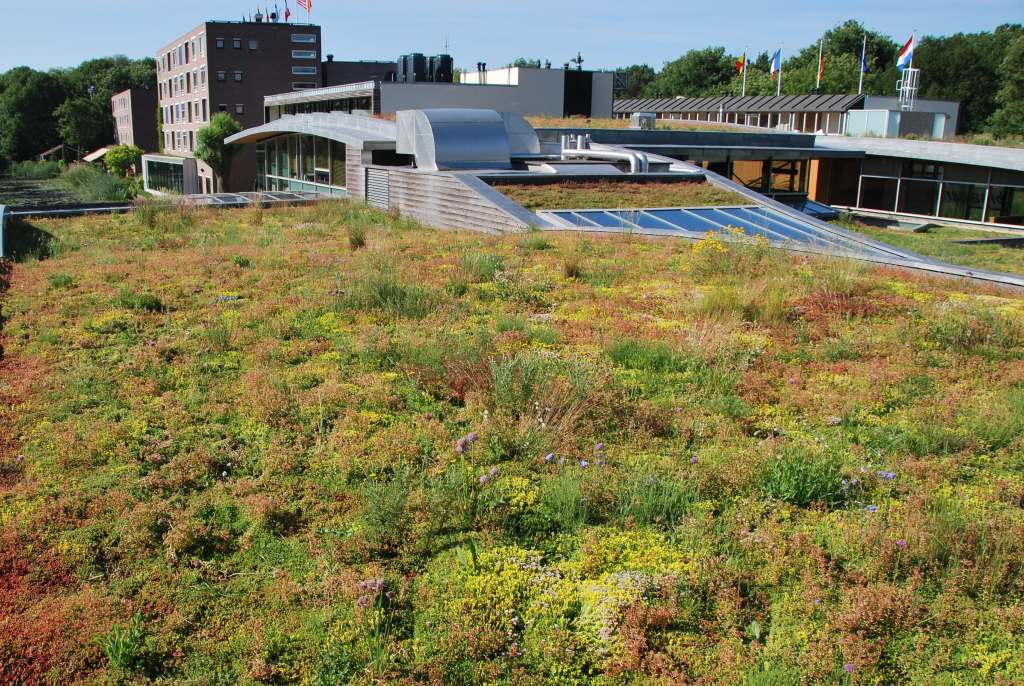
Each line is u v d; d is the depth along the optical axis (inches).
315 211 855.7
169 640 147.4
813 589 161.9
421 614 156.3
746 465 209.8
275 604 158.6
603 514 192.1
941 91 2856.8
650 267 466.0
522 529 186.4
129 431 230.8
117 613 153.5
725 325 335.6
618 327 336.8
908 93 1691.7
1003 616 155.0
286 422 239.9
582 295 395.9
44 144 3870.6
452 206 807.7
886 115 1542.8
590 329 335.6
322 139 1250.0
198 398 255.4
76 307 362.3
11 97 3752.5
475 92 1568.7
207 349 306.0
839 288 398.0
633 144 1267.2
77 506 188.9
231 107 2432.3
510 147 1041.5
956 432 233.8
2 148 3772.1
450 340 309.9
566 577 168.4
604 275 442.9
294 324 338.6
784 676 139.8
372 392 259.6
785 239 532.7
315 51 2529.5
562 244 544.1
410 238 612.1
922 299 391.9
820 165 1531.7
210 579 166.7
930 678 140.8
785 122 1900.8
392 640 147.4
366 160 1039.0
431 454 220.8
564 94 1769.2
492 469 197.3
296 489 202.5
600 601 159.5
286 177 1454.2
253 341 318.7
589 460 217.5
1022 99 2266.2
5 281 419.5
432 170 899.4
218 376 279.3
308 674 140.8
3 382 266.4
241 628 151.6
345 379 276.1
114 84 4111.7
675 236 595.2
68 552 172.2
